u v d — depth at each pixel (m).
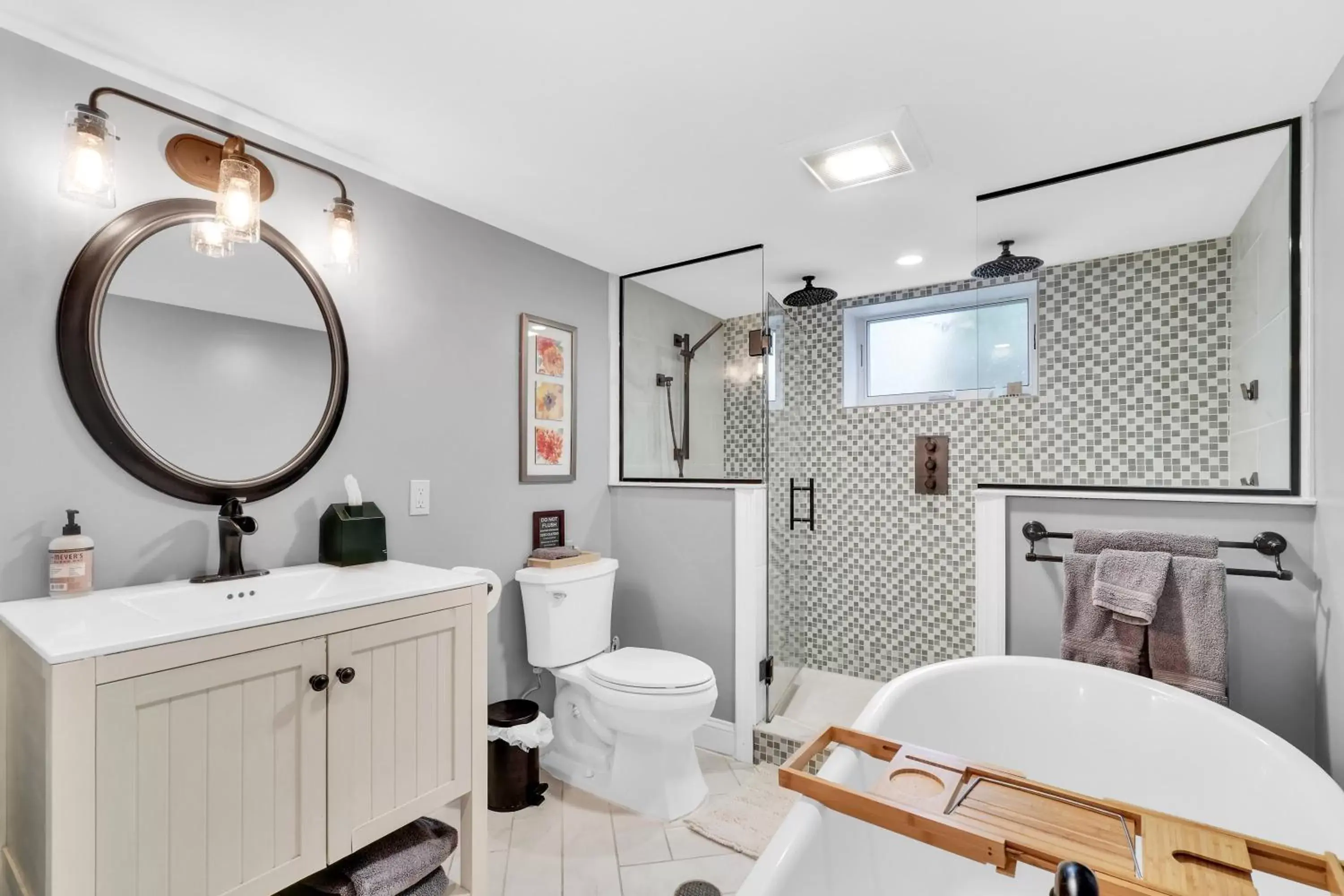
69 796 1.00
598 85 1.54
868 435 3.34
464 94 1.57
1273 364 1.84
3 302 1.31
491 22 1.31
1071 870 0.68
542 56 1.43
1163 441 2.26
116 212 1.47
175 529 1.55
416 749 1.51
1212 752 1.54
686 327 2.88
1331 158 1.53
